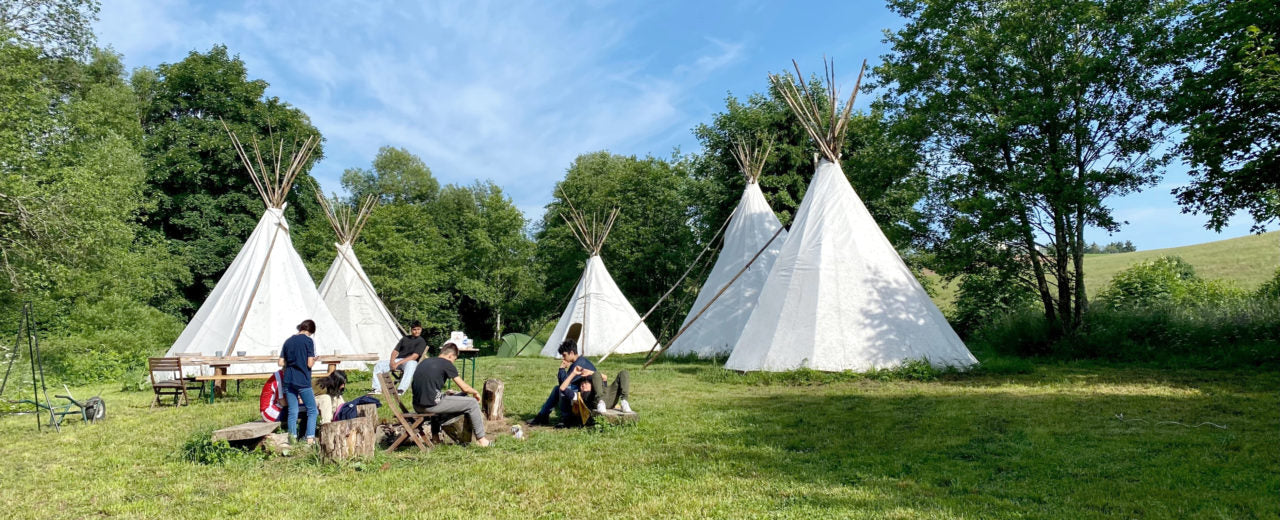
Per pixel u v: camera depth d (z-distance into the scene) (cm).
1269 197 1265
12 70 1619
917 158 1817
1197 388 986
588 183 3875
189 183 3078
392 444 698
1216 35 1310
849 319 1304
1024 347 1642
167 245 2917
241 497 504
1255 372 1152
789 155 2691
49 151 1762
